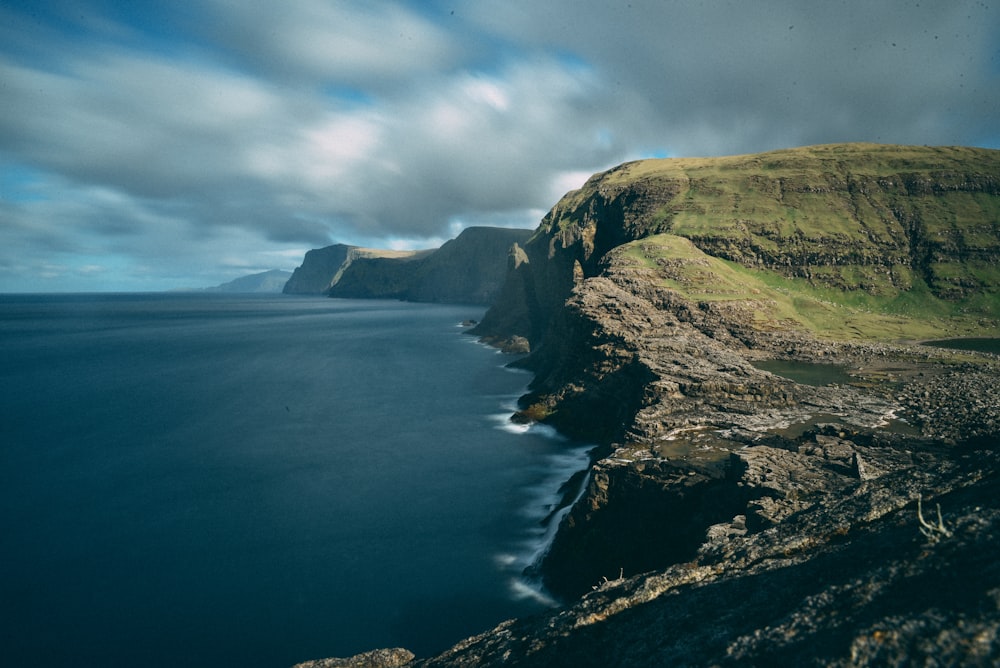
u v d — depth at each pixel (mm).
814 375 76688
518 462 72375
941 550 8164
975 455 12094
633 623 11523
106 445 80562
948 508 9812
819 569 10055
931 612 6898
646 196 163000
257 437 84375
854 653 6789
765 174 160875
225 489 63812
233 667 35688
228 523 55125
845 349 92125
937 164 150750
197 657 36469
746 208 149875
